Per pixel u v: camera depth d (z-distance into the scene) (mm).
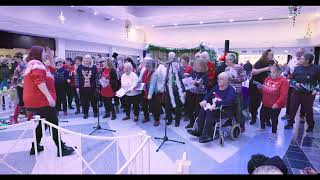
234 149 3428
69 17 9781
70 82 5594
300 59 4320
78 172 2594
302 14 10539
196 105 4238
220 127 3590
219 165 2881
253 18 11922
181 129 4398
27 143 3559
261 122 4305
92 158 3006
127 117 5117
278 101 3914
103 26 12133
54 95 3020
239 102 3811
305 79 4246
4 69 5910
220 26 14211
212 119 3594
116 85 5191
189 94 4266
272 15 11000
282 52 12805
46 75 2834
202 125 3727
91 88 5078
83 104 5145
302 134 4172
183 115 5484
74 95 5652
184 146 3518
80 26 10461
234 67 4156
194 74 4234
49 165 2781
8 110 5844
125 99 5035
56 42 9539
